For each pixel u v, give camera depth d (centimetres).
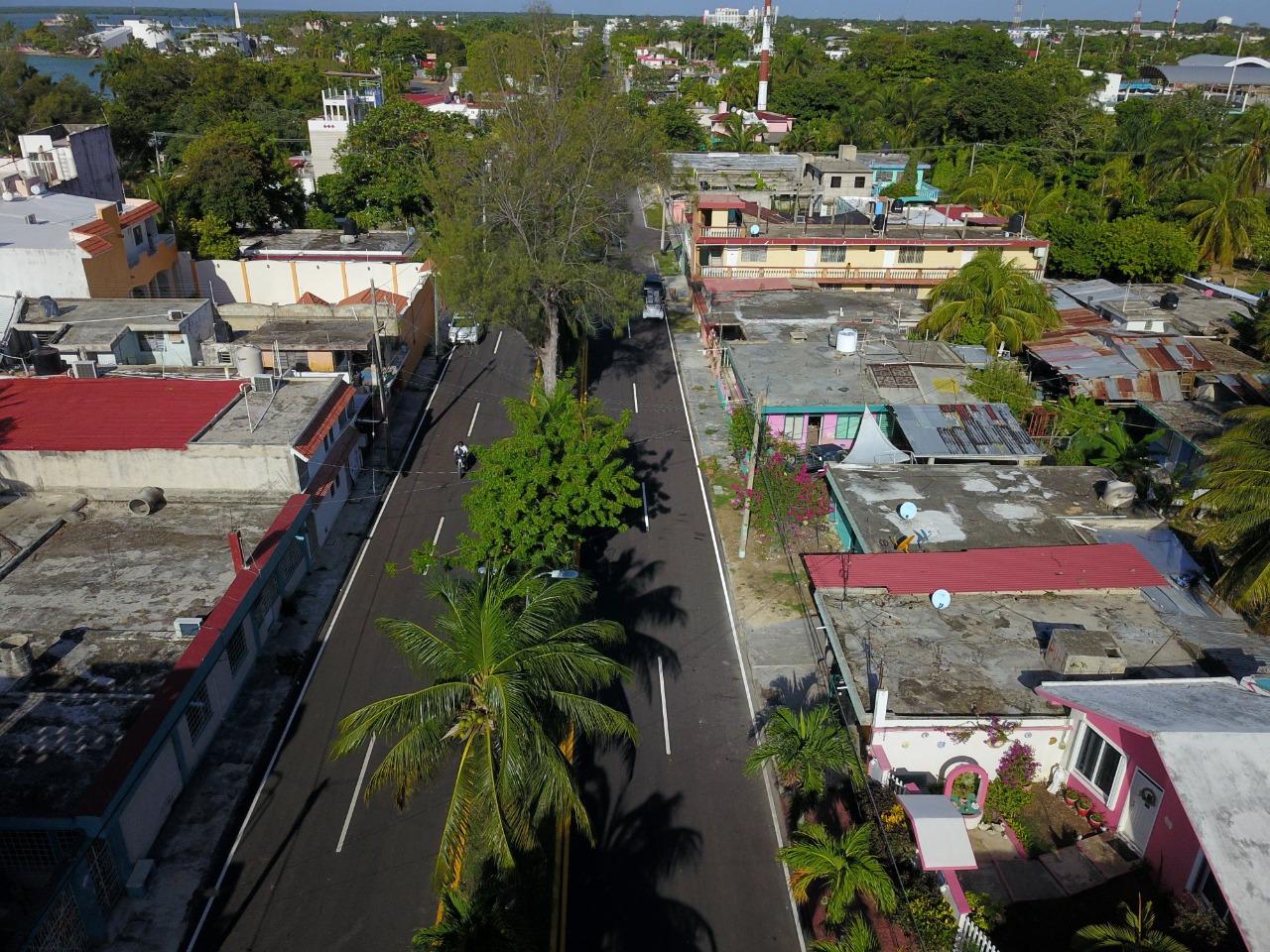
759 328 4819
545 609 1952
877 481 3225
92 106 8969
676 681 2797
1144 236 6309
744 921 2027
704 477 4097
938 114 9850
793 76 12212
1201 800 1623
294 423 3278
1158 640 2439
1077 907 1914
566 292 4531
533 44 4844
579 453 2945
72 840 1872
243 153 6103
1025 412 3975
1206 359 4444
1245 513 2441
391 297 5269
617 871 2147
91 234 4484
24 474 3055
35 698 2181
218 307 4750
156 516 3027
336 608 3084
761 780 2433
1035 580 2630
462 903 1612
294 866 2127
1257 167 7338
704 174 8138
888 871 1947
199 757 2397
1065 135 8850
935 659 2353
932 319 4750
